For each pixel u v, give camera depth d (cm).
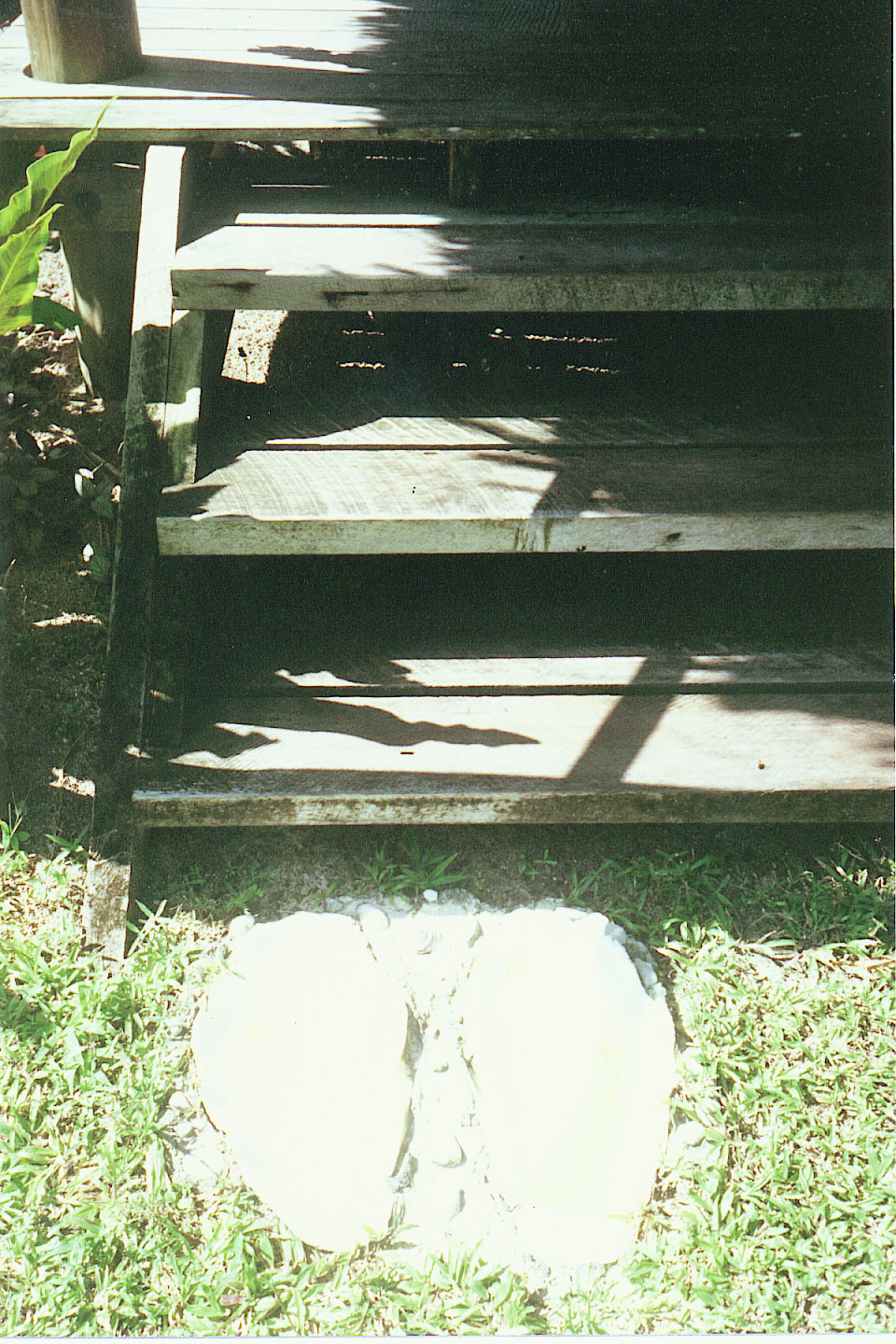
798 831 276
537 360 333
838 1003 245
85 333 351
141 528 263
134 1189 212
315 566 318
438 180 333
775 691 279
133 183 309
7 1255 204
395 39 361
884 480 274
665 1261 208
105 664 279
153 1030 234
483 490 264
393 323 337
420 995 240
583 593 313
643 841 271
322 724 264
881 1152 222
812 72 335
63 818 268
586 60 344
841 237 293
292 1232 208
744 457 283
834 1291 206
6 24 369
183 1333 197
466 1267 204
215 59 335
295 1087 224
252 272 266
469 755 255
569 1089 225
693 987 243
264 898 257
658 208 313
